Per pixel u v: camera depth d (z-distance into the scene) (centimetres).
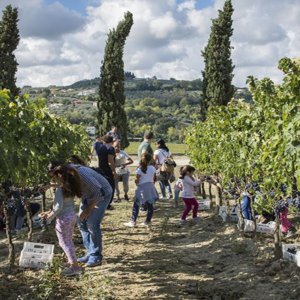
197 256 765
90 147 1827
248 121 741
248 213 934
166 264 715
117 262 720
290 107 504
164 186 1420
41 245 673
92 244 694
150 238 894
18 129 614
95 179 648
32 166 710
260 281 618
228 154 845
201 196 1517
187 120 11819
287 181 597
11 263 659
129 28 2831
